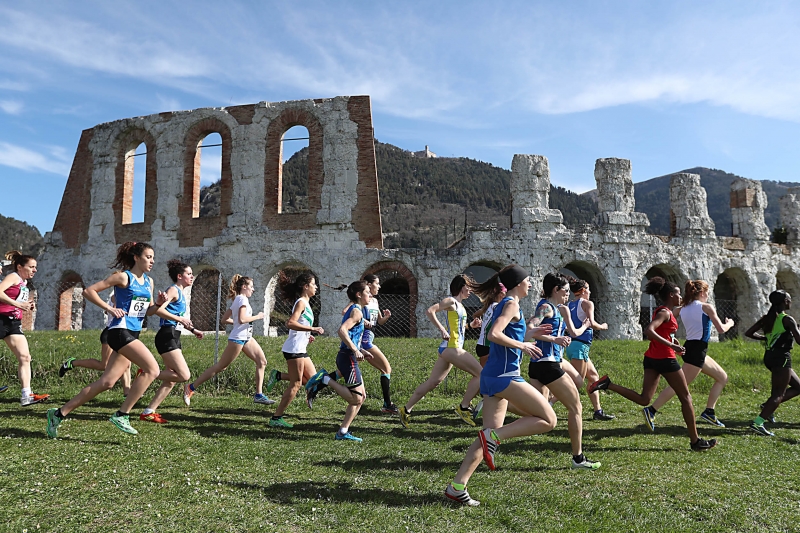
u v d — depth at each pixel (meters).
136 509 4.52
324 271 24.58
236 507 4.64
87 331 20.42
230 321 9.88
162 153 27.25
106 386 6.92
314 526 4.34
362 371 12.62
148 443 6.61
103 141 28.45
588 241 24.36
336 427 8.22
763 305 26.50
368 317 9.42
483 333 8.24
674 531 4.42
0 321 8.52
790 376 8.61
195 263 25.88
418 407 10.02
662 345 7.35
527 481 5.64
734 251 26.42
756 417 9.32
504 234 23.97
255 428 7.85
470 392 8.45
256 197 25.78
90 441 6.55
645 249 24.80
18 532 3.97
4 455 5.78
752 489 5.55
